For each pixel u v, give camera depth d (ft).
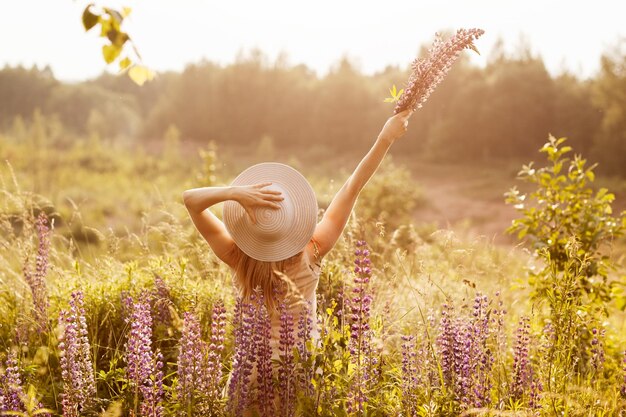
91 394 10.94
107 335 14.39
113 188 143.54
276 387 9.52
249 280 9.96
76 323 10.90
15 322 14.73
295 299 9.88
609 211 17.47
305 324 9.48
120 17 8.52
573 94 217.36
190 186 59.67
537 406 10.39
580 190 17.71
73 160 201.77
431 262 17.74
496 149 228.22
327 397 9.61
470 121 232.53
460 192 163.63
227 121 334.44
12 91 419.54
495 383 11.65
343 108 286.46
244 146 325.01
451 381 10.93
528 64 240.12
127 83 462.60
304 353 9.44
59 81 434.71
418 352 11.23
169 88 381.40
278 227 9.62
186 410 10.02
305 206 9.79
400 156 253.85
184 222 23.30
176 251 18.38
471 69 255.29
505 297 17.34
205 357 10.29
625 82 158.81
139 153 228.43
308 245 10.11
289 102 317.63
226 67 347.77
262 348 9.67
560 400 10.65
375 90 284.82
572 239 12.71
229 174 198.18
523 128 223.71
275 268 9.84
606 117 167.43
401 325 14.40
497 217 124.16
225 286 16.44
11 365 10.78
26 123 350.43
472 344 10.89
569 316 11.89
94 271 16.62
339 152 282.15
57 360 12.87
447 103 248.52
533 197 18.13
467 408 10.05
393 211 57.31
